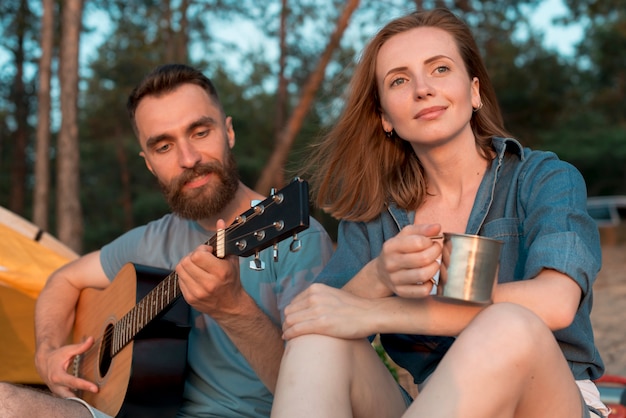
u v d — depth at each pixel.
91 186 31.08
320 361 1.78
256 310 2.24
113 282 2.92
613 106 29.47
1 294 4.05
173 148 2.71
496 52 22.16
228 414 2.51
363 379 1.84
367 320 1.82
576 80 27.48
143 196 29.75
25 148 27.75
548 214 1.93
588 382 1.99
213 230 2.80
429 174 2.24
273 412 1.74
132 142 29.08
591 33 28.08
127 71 26.84
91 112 29.09
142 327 2.53
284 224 1.83
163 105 2.69
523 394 1.60
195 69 2.80
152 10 21.66
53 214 29.28
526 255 2.01
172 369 2.53
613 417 2.80
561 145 27.81
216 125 2.72
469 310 1.78
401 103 2.14
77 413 2.07
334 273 2.29
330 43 9.07
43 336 3.10
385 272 1.83
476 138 2.24
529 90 23.27
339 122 2.40
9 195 30.83
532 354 1.56
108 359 2.85
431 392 1.56
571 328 1.93
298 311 1.87
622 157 27.89
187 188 2.69
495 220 2.09
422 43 2.14
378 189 2.32
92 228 30.17
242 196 2.78
